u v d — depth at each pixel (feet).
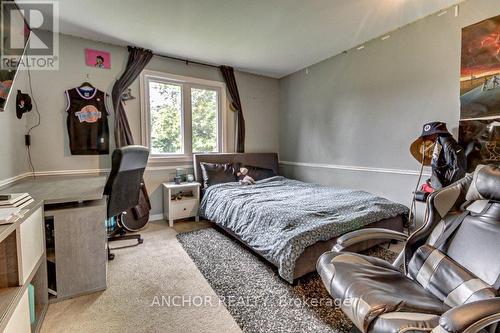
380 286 4.06
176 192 12.25
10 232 3.75
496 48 7.25
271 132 15.98
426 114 8.95
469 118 7.82
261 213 7.91
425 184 8.23
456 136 8.18
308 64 13.48
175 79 12.39
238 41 10.54
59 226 5.86
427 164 8.64
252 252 8.55
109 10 8.11
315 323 5.16
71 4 7.72
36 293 5.50
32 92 9.29
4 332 3.41
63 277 5.92
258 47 11.19
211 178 12.16
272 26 9.27
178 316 5.39
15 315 3.77
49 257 5.94
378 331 3.20
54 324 5.14
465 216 4.65
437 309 3.60
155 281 6.75
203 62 12.99
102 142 10.64
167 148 12.55
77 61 10.10
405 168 9.65
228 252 8.56
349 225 7.07
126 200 8.15
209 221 12.06
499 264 3.80
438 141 7.65
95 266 6.26
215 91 13.76
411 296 3.92
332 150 12.68
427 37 8.80
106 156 10.78
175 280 6.81
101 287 6.32
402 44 9.53
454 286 4.00
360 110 11.24
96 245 6.26
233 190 10.76
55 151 9.81
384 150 10.35
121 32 9.68
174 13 8.34
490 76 7.38
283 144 16.03
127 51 11.05
